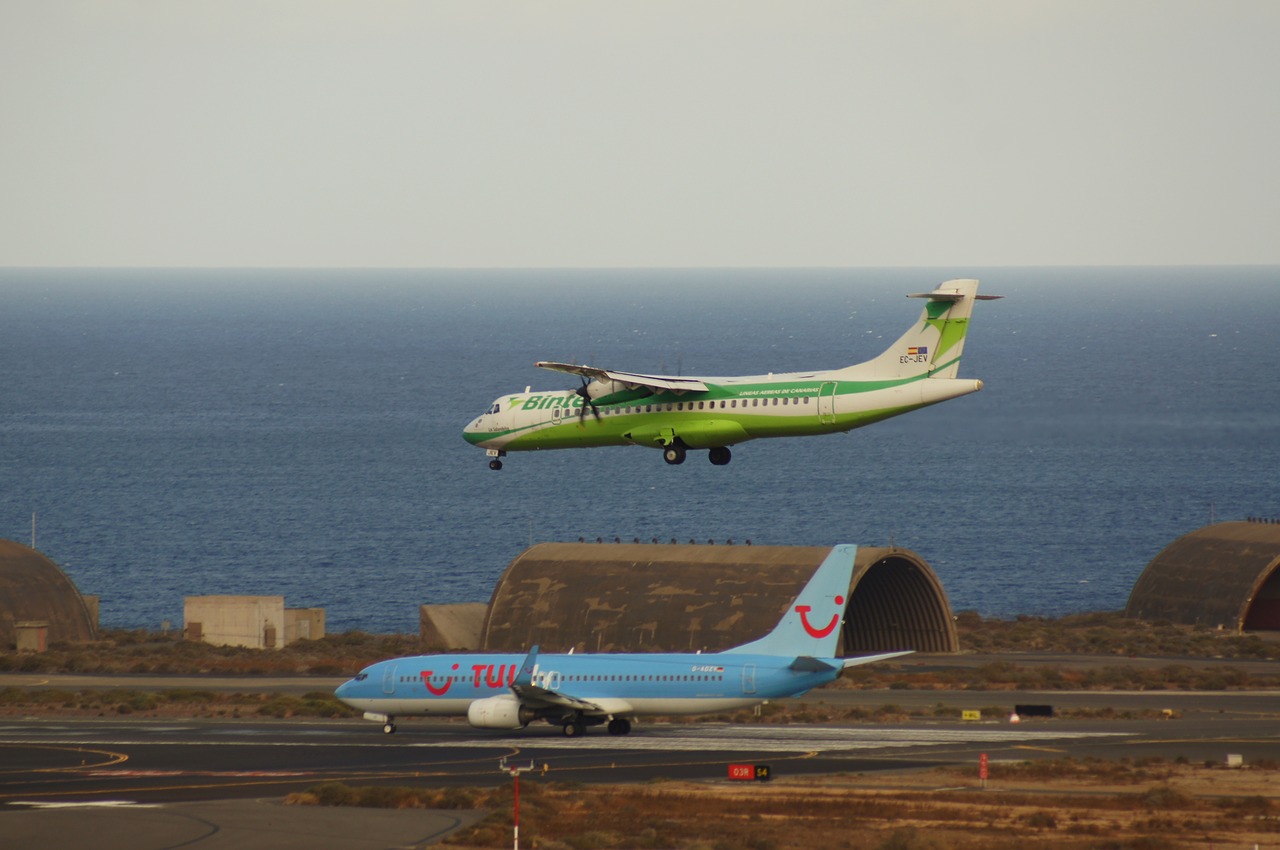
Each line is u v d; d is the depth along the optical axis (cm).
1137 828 19575
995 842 18762
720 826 19688
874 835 19200
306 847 18725
